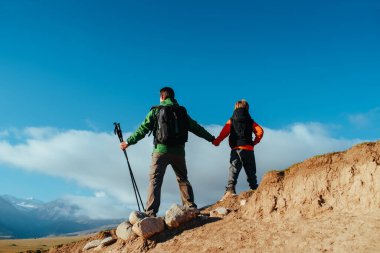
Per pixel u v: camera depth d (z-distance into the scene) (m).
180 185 4.20
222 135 4.82
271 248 3.04
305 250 2.85
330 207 3.30
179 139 4.00
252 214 3.79
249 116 4.89
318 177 3.51
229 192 4.83
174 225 3.88
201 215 4.12
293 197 3.59
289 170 3.83
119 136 4.40
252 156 4.81
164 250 3.58
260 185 3.96
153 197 4.01
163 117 3.99
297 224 3.28
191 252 3.38
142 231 3.76
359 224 2.91
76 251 4.43
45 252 4.70
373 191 3.10
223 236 3.49
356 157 3.36
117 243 4.01
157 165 4.03
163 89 4.20
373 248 2.58
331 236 2.90
